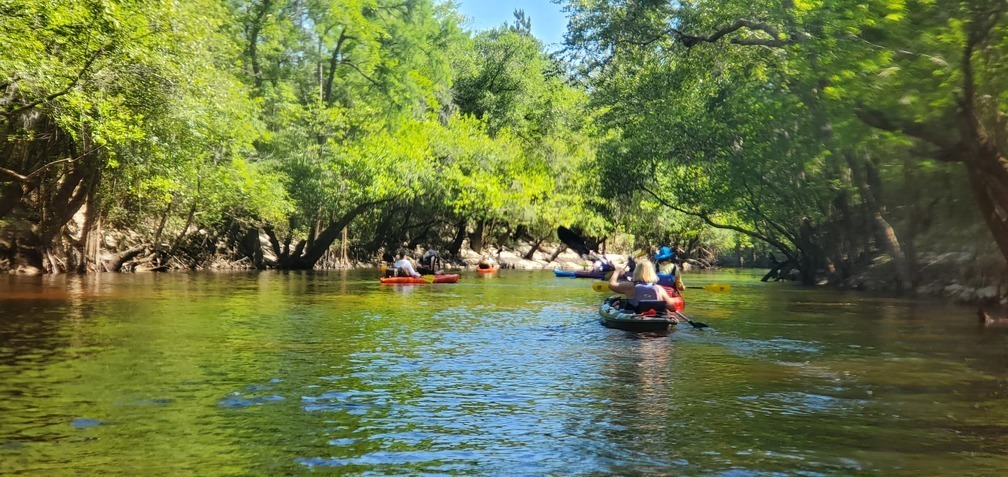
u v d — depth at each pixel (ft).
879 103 51.62
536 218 177.58
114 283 82.89
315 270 142.61
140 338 38.68
